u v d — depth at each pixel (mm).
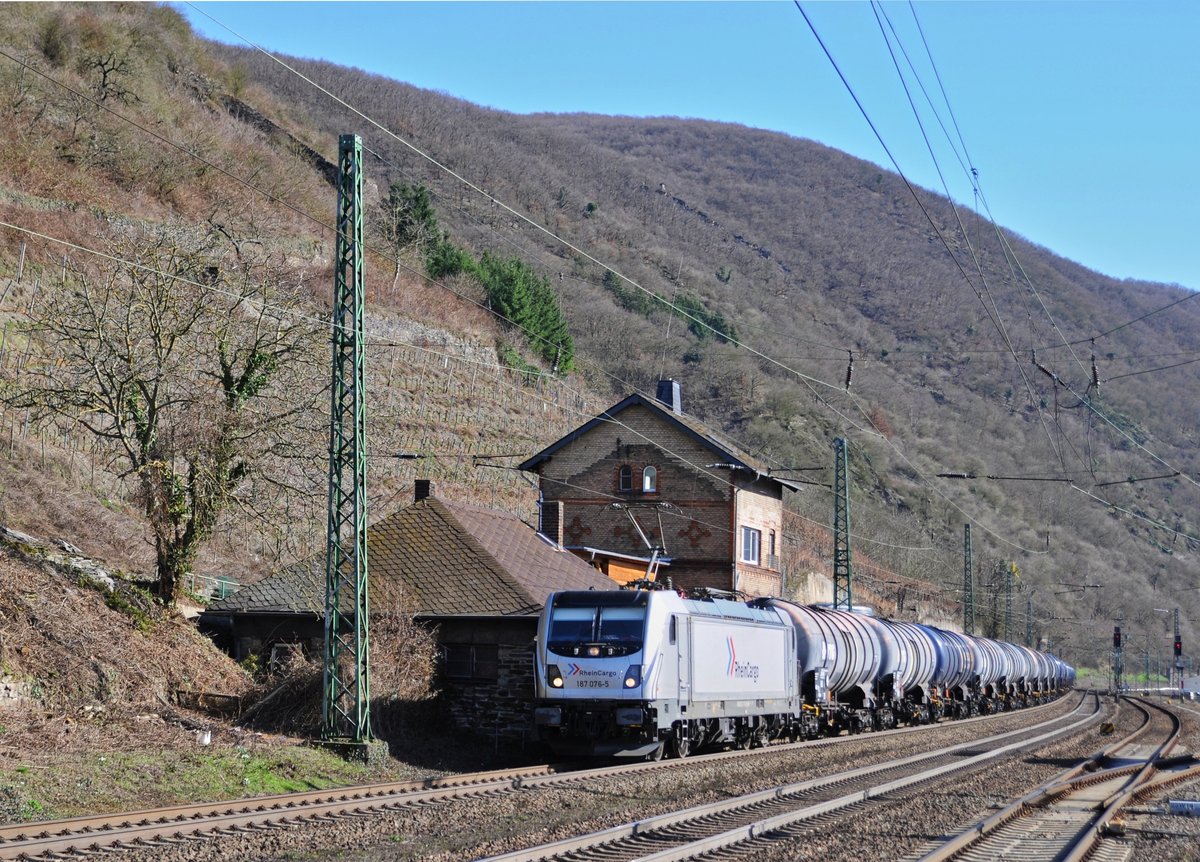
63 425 36531
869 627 38594
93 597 24984
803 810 16984
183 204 62906
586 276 121500
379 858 12969
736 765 23953
